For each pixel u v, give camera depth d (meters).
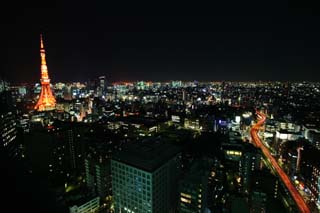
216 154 144.62
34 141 133.38
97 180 111.12
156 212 82.12
